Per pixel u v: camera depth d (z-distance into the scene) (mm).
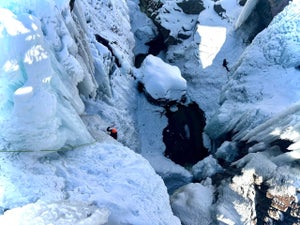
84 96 12672
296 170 11250
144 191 8781
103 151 9648
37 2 9227
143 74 16797
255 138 12969
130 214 8008
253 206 11117
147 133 16547
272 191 11117
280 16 14945
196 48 19250
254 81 14672
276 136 12164
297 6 14383
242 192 11609
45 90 8008
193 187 12414
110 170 9070
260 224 10797
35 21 8062
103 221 7195
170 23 20266
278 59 14453
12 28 7559
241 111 14148
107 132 11922
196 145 17016
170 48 20375
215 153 14773
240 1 19781
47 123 8039
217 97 17938
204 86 18406
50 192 7672
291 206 10695
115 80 15344
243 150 13531
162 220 8477
